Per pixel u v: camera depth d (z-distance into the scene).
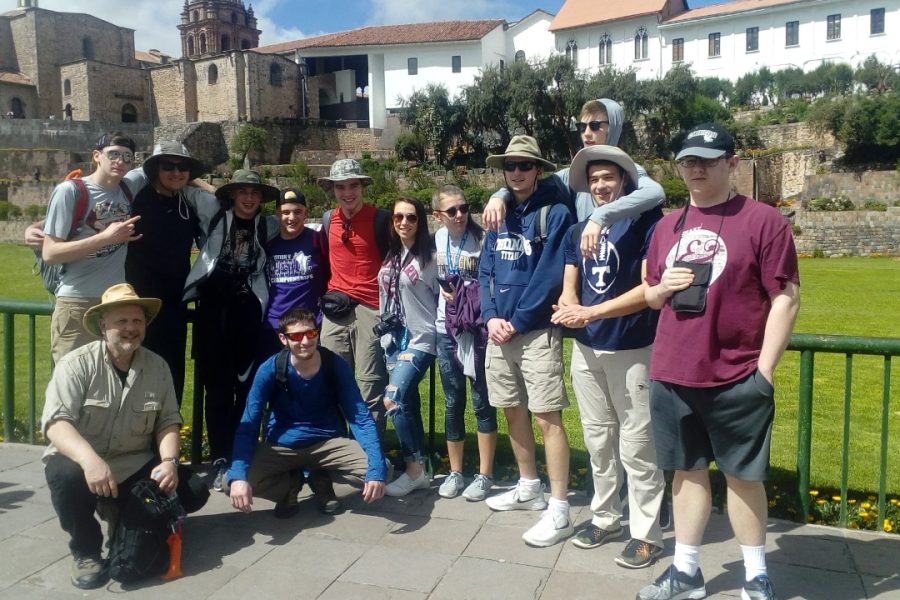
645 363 3.91
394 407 4.77
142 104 63.28
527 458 4.61
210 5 66.00
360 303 5.18
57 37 63.28
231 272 5.14
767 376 3.23
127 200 4.92
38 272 5.12
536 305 4.17
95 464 3.76
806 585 3.68
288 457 4.57
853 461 6.75
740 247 3.30
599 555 4.05
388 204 43.31
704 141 3.34
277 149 58.03
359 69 66.38
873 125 42.28
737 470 3.36
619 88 46.53
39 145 54.31
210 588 3.73
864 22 53.88
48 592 3.71
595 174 4.09
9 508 4.68
